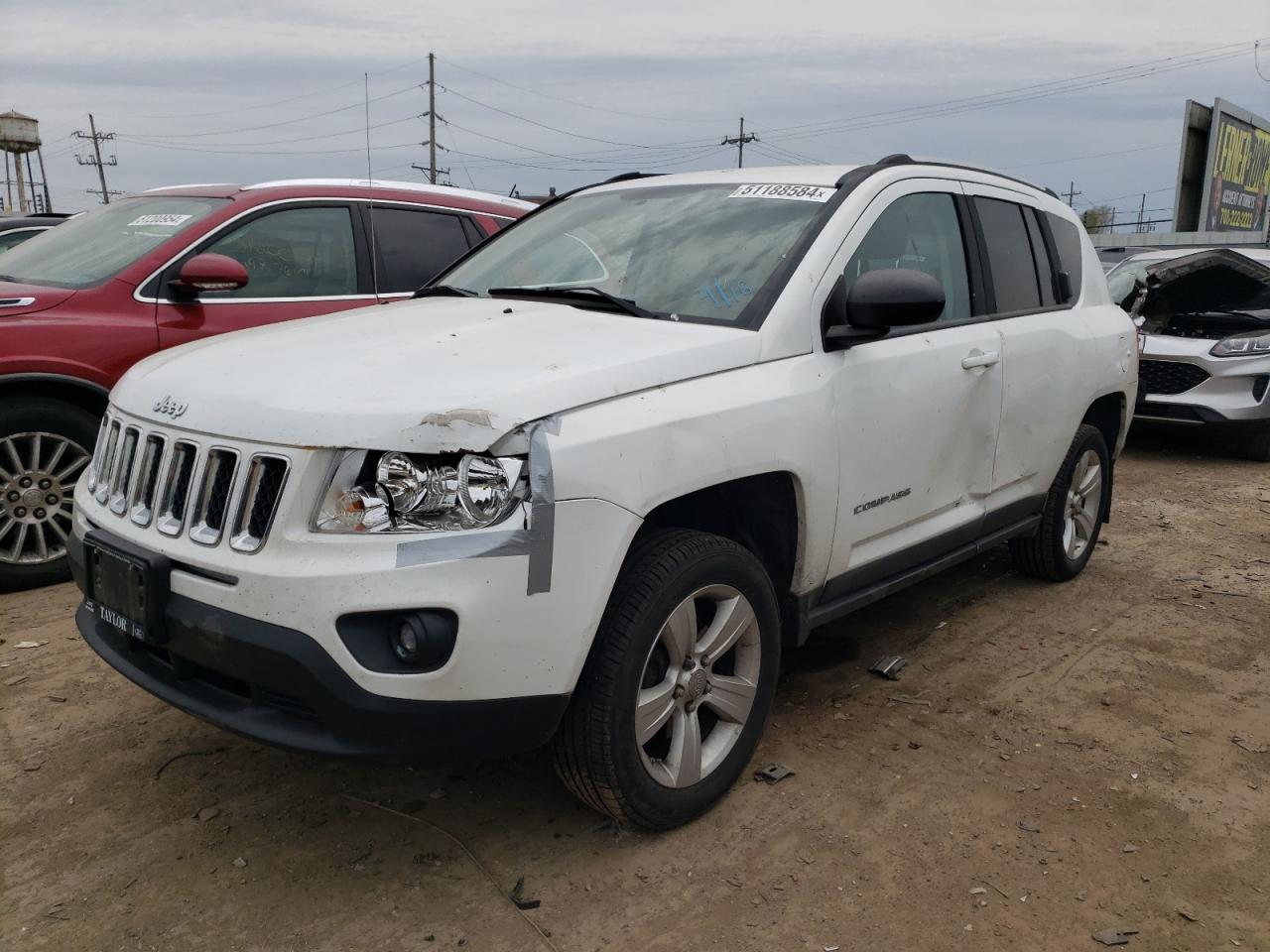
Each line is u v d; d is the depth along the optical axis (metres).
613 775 2.63
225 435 2.46
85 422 4.73
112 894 2.60
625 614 2.60
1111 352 4.92
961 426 3.79
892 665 4.00
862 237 3.42
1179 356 8.55
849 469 3.23
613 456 2.48
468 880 2.68
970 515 4.03
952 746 3.45
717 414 2.75
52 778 3.13
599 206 4.05
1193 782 3.25
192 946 2.42
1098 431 5.06
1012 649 4.31
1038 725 3.62
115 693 3.70
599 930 2.50
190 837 2.85
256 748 3.34
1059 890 2.69
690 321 3.12
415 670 2.30
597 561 2.44
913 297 2.99
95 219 5.74
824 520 3.16
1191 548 5.93
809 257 3.22
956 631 4.50
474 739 2.38
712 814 2.99
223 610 2.37
